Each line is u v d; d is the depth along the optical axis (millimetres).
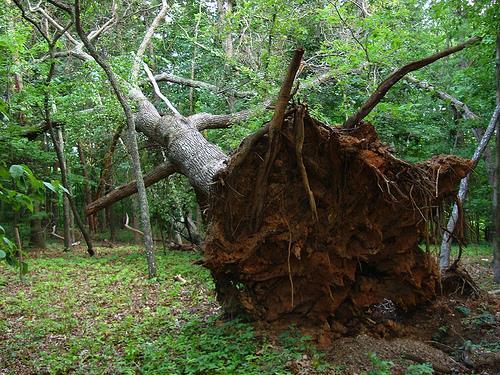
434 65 14172
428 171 5738
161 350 5410
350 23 12164
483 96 12570
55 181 3072
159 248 16672
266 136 5398
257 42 14734
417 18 13773
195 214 18891
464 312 6348
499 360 5164
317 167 5422
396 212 5648
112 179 18484
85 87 12375
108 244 21109
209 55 17422
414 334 6004
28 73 13688
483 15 9172
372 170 5293
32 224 17672
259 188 5398
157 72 19094
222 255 5668
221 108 16422
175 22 17047
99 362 5375
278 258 5711
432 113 15438
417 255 6098
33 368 5234
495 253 9086
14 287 9719
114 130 14008
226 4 16672
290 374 4586
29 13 14203
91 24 15719
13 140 12648
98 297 8602
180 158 9641
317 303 5789
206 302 7898
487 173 13781
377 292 6031
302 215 5555
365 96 12867
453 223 7242
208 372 4785
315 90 13156
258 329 5809
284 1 12625
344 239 5637
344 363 5008
